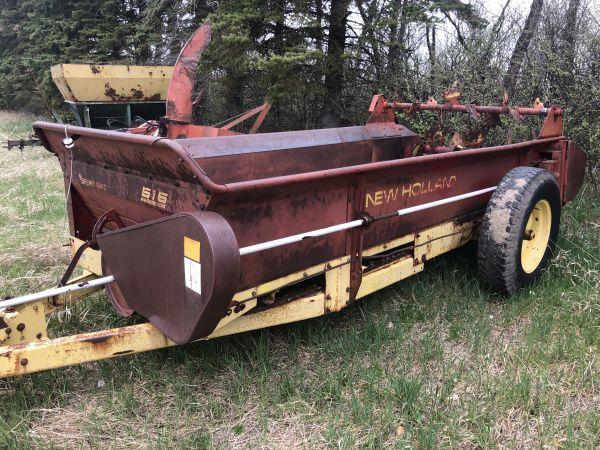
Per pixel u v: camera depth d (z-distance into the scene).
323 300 3.21
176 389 3.04
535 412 2.89
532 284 4.25
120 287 2.99
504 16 8.41
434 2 8.28
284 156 3.74
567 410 2.89
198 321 2.46
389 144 4.74
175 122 4.17
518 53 7.88
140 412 2.90
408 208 3.49
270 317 3.01
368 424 2.76
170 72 8.98
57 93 14.65
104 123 9.04
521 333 3.69
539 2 7.93
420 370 3.27
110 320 3.83
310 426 2.79
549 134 4.73
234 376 3.15
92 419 2.82
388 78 8.47
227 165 3.33
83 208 3.78
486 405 2.91
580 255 4.81
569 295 4.11
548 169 4.71
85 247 3.40
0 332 2.79
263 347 3.31
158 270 2.66
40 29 15.96
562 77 7.20
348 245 3.24
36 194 7.70
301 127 10.08
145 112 9.23
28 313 2.88
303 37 8.45
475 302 4.10
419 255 3.82
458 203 4.05
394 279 3.66
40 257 5.12
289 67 8.02
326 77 9.02
